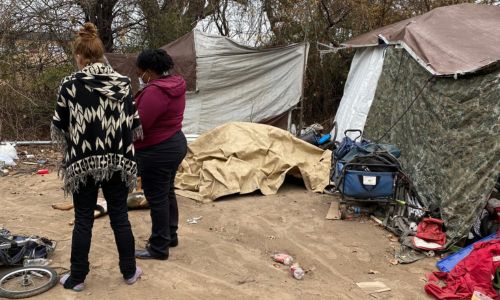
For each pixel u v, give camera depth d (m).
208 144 6.66
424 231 4.65
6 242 3.90
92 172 3.13
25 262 3.87
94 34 3.18
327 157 6.77
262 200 5.90
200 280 3.79
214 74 8.67
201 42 8.57
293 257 4.34
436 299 3.66
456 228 4.56
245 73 8.80
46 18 9.31
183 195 5.90
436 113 5.38
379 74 7.54
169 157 3.79
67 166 3.17
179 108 3.84
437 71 5.39
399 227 4.86
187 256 4.22
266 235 4.81
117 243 3.51
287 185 6.55
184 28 10.38
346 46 8.93
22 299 3.36
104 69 3.20
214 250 4.39
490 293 3.64
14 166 7.37
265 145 6.53
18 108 9.12
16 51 9.20
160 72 3.76
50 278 3.58
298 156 6.69
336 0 9.97
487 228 4.69
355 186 5.12
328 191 6.23
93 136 3.10
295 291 3.70
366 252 4.47
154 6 10.66
